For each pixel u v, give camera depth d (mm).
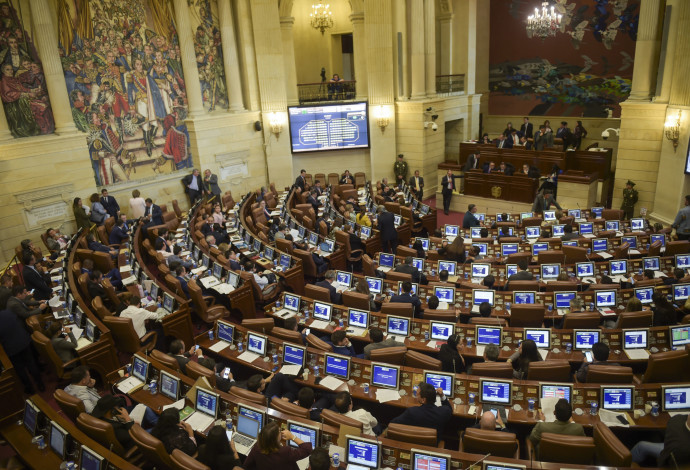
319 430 6117
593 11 23844
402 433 5922
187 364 7512
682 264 11625
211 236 14578
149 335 9789
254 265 13648
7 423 8266
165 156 20344
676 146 16953
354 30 23594
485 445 5805
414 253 13625
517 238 14141
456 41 25734
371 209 19906
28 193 16203
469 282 11836
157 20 19297
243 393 6980
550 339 8492
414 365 7914
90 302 11422
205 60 21125
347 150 24406
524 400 7035
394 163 24250
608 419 6578
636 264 11703
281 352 8539
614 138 24500
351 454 5902
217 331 9383
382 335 8602
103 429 6145
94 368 9117
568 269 11828
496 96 28188
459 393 7281
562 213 16844
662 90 17688
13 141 15766
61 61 16781
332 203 20625
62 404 6887
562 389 6887
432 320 9156
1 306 10141
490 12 27188
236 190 22656
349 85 24156
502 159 23047
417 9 22547
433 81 24125
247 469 5570
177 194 20797
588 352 8344
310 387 7781
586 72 24812
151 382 7672
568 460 5730
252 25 21906
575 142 22969
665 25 17094
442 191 22188
